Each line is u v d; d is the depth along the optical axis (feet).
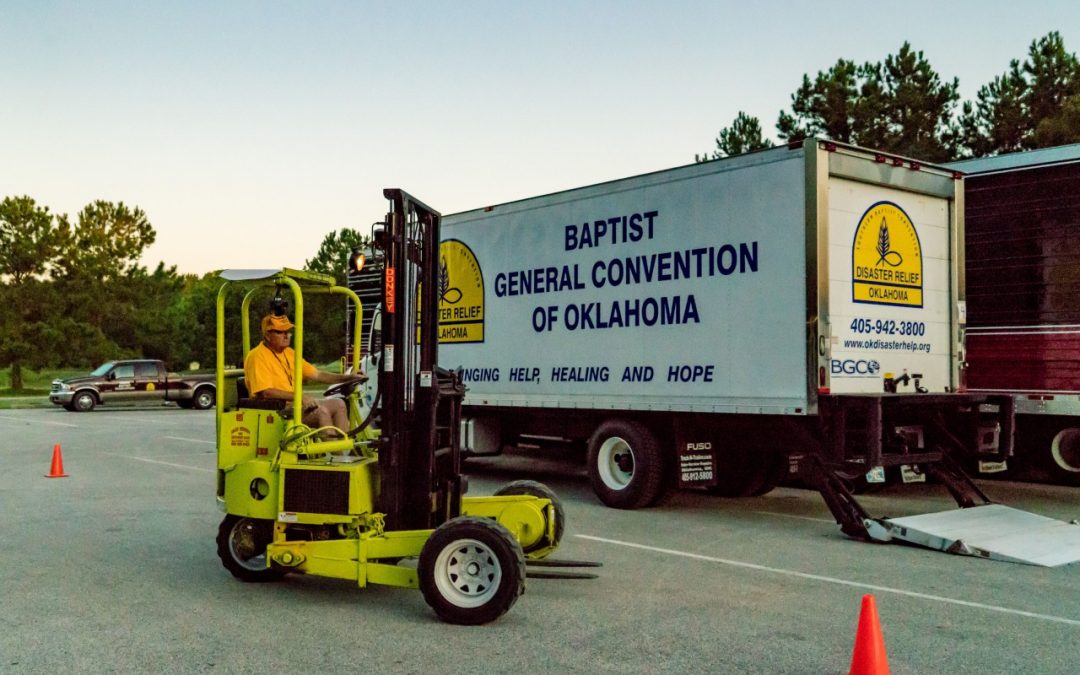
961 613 20.58
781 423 31.99
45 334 138.41
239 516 23.20
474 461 53.16
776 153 30.55
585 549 27.73
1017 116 87.51
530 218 39.70
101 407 116.16
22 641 18.70
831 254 30.12
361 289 48.03
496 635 18.93
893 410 31.48
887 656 17.57
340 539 21.42
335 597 22.07
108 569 25.13
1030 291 38.45
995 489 40.88
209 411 106.93
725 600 21.67
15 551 27.55
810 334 29.45
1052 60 88.43
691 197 33.24
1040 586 23.03
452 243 43.47
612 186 36.17
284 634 19.10
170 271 172.55
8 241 141.79
